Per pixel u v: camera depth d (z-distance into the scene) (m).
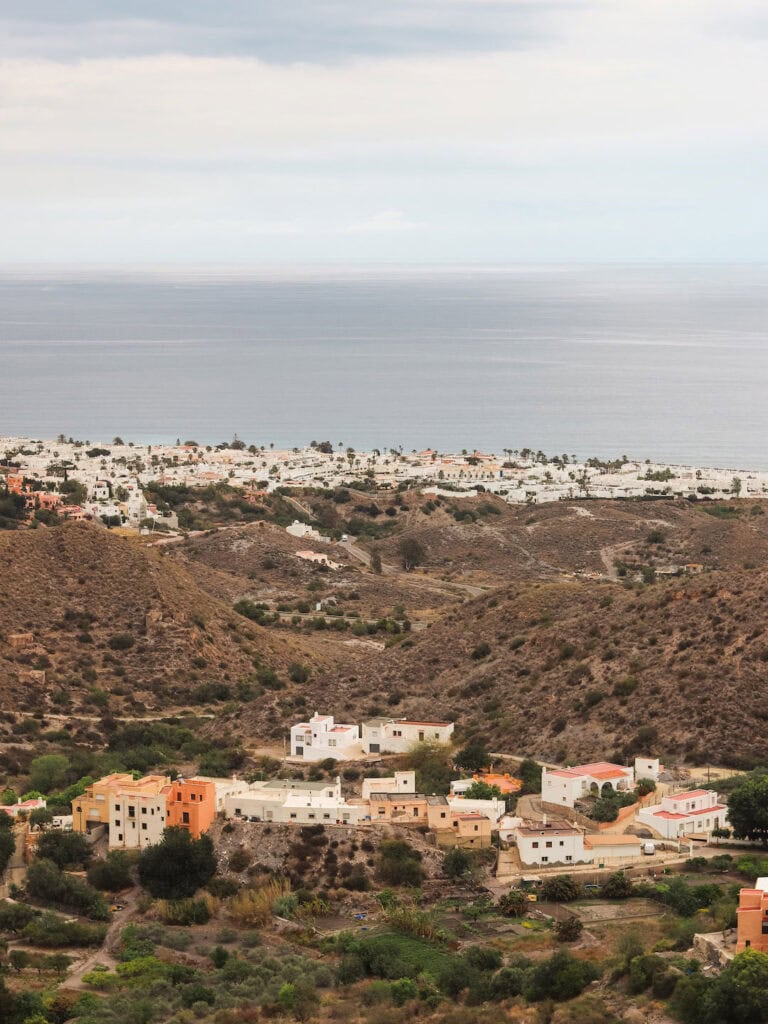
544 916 168.75
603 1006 143.00
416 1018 146.25
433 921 169.25
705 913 162.25
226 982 157.62
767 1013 133.12
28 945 169.75
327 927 172.62
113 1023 144.38
